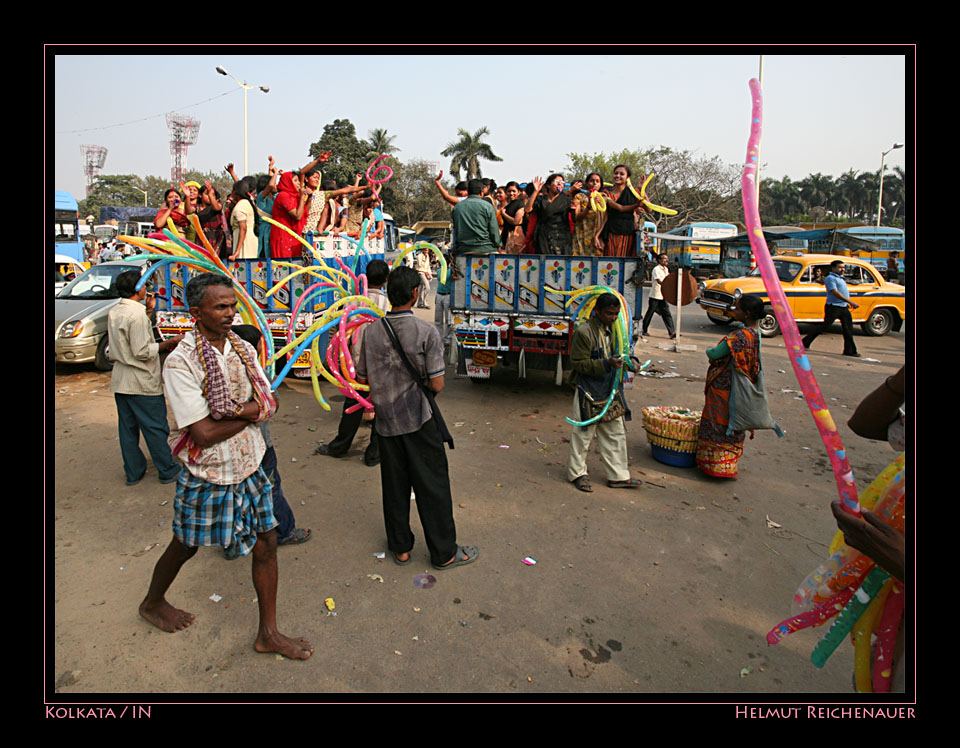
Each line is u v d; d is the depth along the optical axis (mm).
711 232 28016
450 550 3598
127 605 3191
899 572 1644
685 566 3705
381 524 4164
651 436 5418
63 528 3982
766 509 4523
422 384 3453
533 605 3281
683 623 3160
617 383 4629
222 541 2666
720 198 41344
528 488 4789
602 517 4320
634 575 3594
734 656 2920
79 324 8141
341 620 3117
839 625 1922
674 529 4168
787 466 5453
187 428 2566
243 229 7535
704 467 5031
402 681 2713
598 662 2855
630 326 6371
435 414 3498
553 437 6016
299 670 2768
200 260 4301
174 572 2957
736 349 4695
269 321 7211
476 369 7117
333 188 8547
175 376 2539
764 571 3674
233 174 8227
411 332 3416
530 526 4164
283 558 3711
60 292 9219
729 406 4816
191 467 2615
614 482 4793
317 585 3428
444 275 5043
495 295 6875
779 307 1712
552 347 6742
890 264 24141
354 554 3764
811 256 13391
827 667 2859
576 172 41125
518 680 2732
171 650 2871
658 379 8609
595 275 6488
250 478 2746
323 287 5129
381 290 5406
